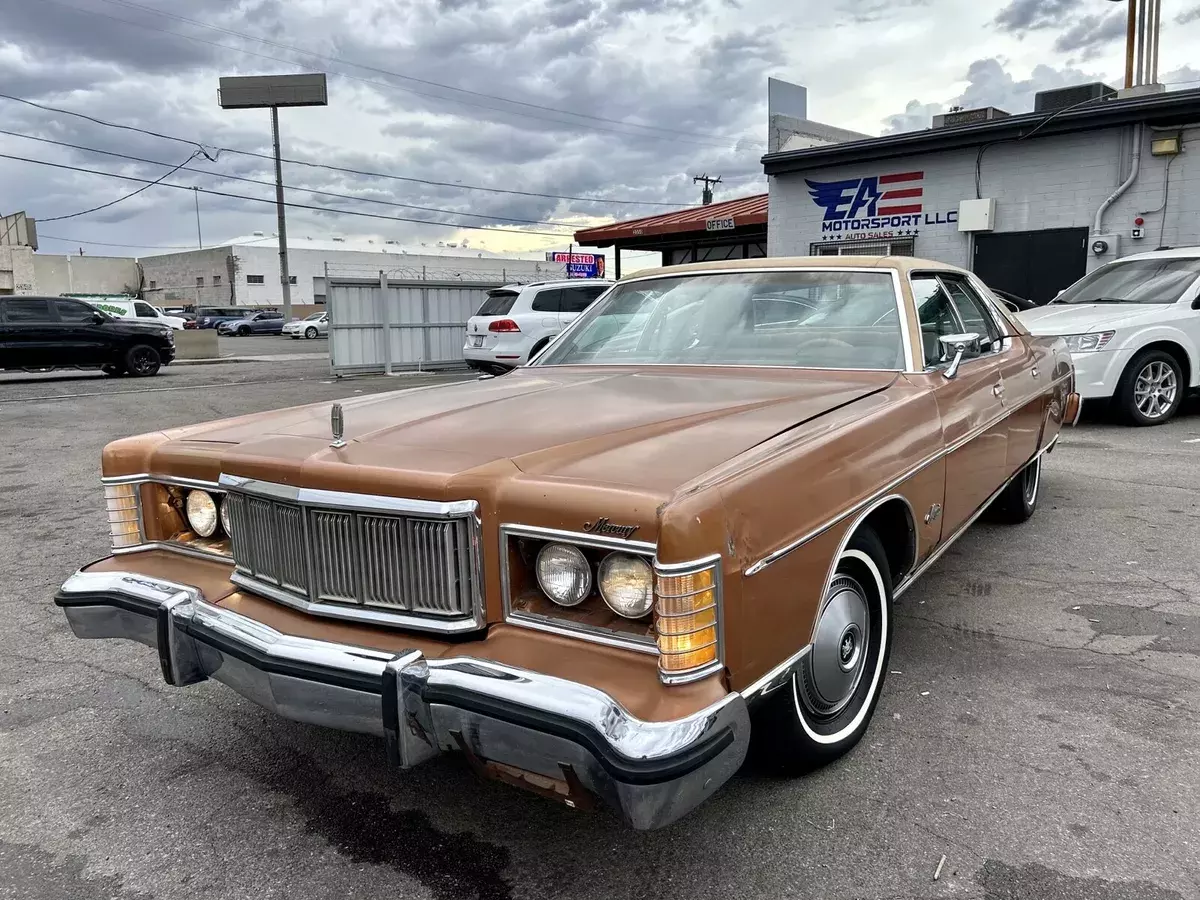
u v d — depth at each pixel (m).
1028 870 2.19
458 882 2.23
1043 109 12.56
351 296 17.14
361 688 2.08
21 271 43.81
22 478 7.66
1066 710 3.01
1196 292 8.44
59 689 3.43
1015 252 12.46
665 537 1.82
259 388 15.12
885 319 3.37
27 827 2.52
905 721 2.95
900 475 2.74
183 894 2.21
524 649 2.03
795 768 2.57
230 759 2.88
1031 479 5.20
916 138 12.88
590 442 2.35
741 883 2.18
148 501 2.83
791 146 17.42
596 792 1.81
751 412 2.65
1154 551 4.70
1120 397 8.24
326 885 2.23
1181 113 10.72
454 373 17.73
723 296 3.73
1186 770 2.61
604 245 19.98
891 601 2.87
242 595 2.54
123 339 18.59
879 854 2.27
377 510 2.15
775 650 2.11
